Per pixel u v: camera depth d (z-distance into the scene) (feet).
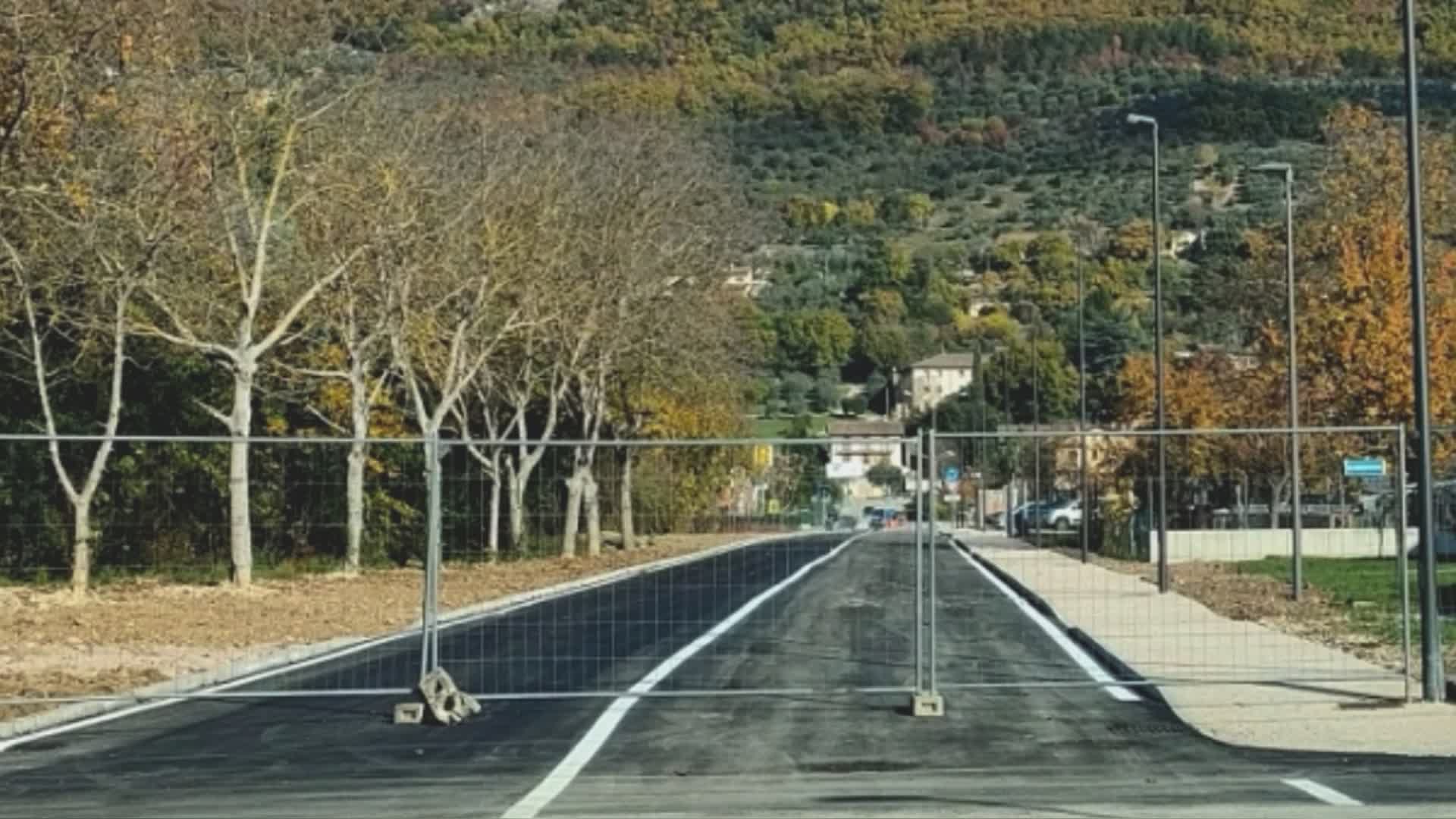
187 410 165.99
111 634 94.43
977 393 396.37
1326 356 181.68
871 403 528.63
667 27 592.60
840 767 52.75
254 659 83.87
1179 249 517.96
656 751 55.98
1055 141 642.22
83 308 139.85
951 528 322.34
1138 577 154.40
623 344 198.90
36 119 117.08
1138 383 230.48
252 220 141.90
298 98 141.59
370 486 151.53
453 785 49.80
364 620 107.04
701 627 101.86
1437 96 378.12
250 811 46.03
